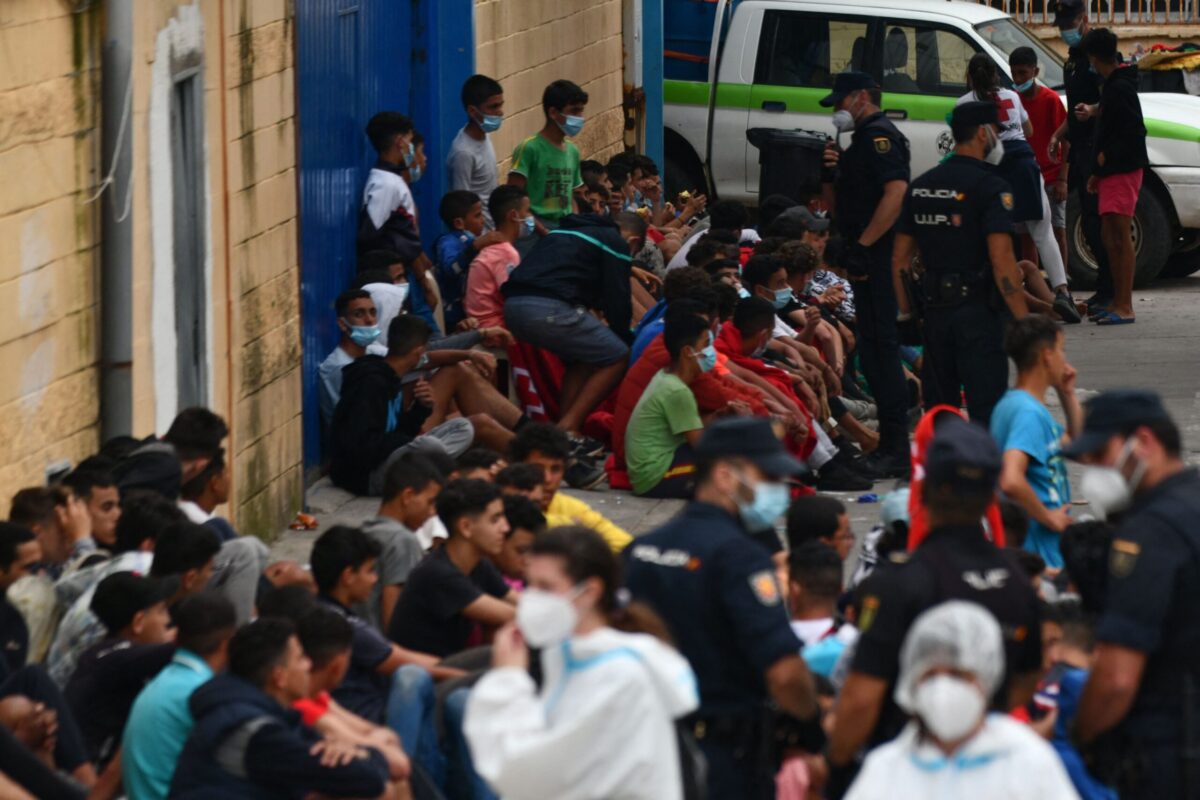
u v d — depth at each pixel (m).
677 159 49.91
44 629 15.88
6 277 17.42
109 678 15.14
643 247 35.91
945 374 27.20
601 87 45.44
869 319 29.33
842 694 12.51
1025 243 41.09
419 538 19.53
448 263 32.06
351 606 17.55
